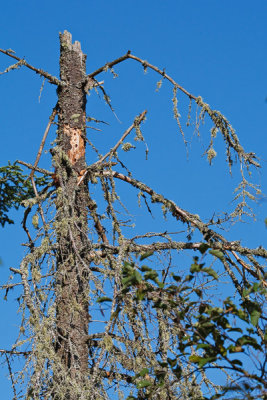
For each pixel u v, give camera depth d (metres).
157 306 8.72
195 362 8.25
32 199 13.91
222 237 13.80
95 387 11.43
